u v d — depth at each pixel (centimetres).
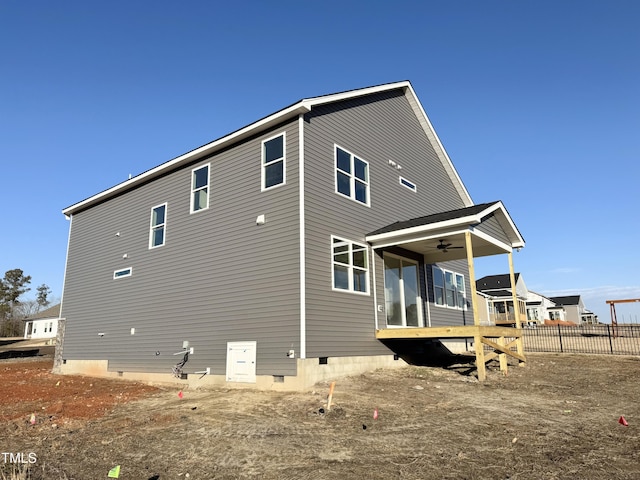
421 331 1167
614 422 688
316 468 504
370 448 572
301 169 1095
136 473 512
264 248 1132
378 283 1289
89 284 1708
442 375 1152
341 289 1145
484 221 1231
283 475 487
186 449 593
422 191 1661
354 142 1321
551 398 873
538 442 585
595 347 1888
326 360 1062
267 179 1170
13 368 2008
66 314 1791
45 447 626
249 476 488
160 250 1431
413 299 1458
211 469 514
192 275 1307
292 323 1030
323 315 1070
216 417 771
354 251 1228
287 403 857
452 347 1664
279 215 1116
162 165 1451
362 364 1162
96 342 1611
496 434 624
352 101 1346
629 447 563
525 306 4694
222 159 1306
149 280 1448
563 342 2144
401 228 1231
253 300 1127
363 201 1313
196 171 1380
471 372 1199
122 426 737
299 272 1042
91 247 1744
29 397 1084
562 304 5869
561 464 505
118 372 1488
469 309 1850
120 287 1559
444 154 1812
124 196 1639
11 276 6272
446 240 1292
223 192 1277
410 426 673
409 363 1353
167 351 1327
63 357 1748
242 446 595
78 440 658
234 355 1134
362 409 786
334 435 636
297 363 998
